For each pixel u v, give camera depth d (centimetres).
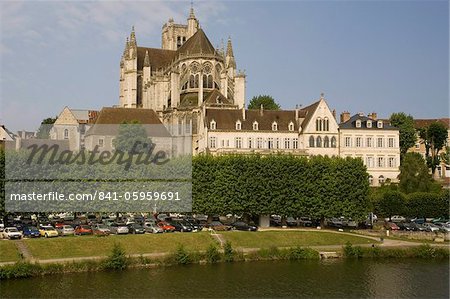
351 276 7694
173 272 7719
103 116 15225
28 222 9731
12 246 7900
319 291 6994
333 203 10356
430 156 17112
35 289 6794
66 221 9919
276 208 10212
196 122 15225
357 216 10444
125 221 9944
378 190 12300
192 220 10144
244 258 8456
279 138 13938
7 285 6925
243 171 10231
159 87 17150
